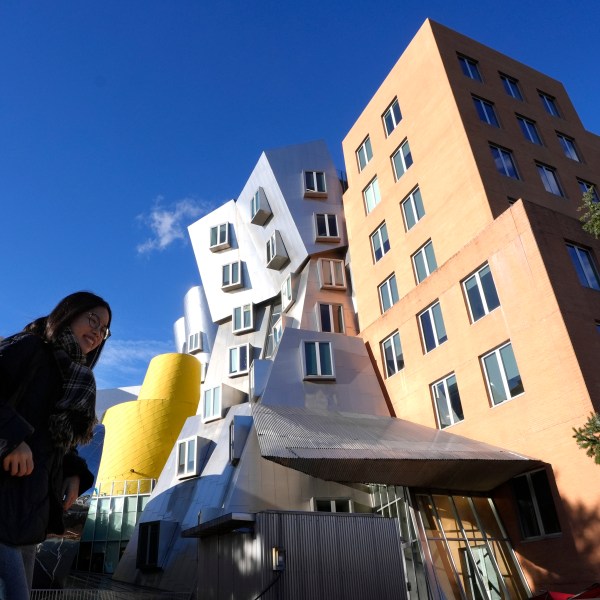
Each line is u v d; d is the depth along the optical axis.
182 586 20.30
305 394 23.39
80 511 24.78
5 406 1.87
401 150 28.44
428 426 21.42
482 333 19.81
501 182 22.75
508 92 28.00
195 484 24.34
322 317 30.47
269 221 36.91
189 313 53.59
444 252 23.36
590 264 19.66
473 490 17.98
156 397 46.97
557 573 15.59
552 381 16.81
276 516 13.38
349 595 13.04
